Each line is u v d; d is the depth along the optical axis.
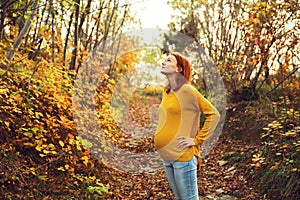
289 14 8.72
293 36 9.14
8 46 6.72
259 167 6.26
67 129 5.54
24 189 4.58
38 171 4.98
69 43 9.36
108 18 11.40
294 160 5.77
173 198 5.59
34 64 6.68
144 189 5.86
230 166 7.17
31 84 5.89
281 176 5.70
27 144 4.80
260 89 10.34
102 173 5.80
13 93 5.14
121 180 6.00
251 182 6.20
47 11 8.04
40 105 5.55
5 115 5.21
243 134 8.36
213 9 11.38
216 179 6.62
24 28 6.05
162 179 6.33
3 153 4.71
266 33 9.27
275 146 6.23
